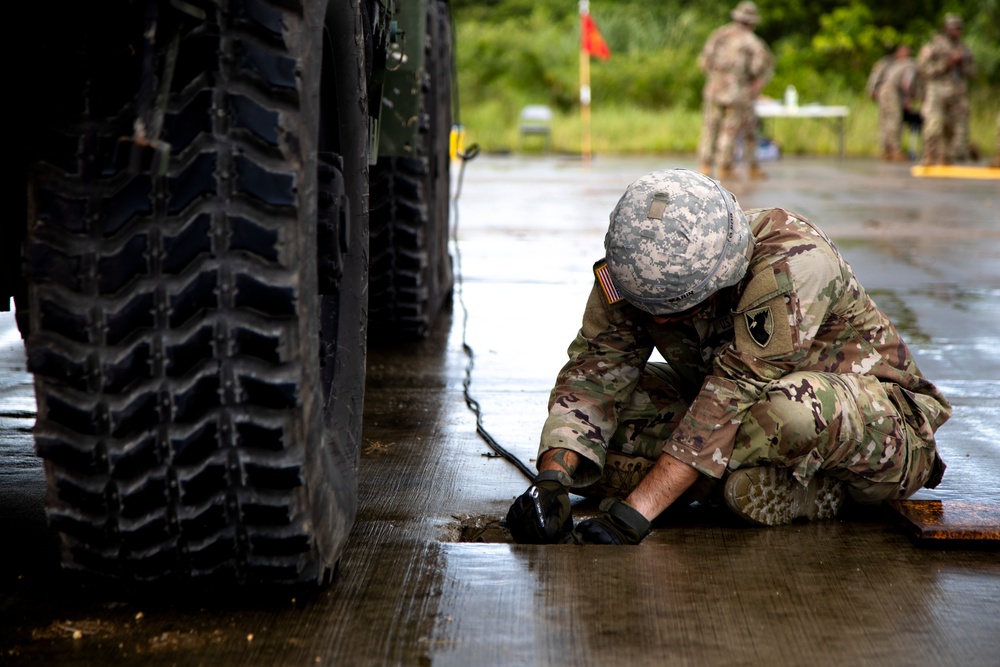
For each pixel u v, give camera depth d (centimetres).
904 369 281
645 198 243
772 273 250
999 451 339
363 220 257
